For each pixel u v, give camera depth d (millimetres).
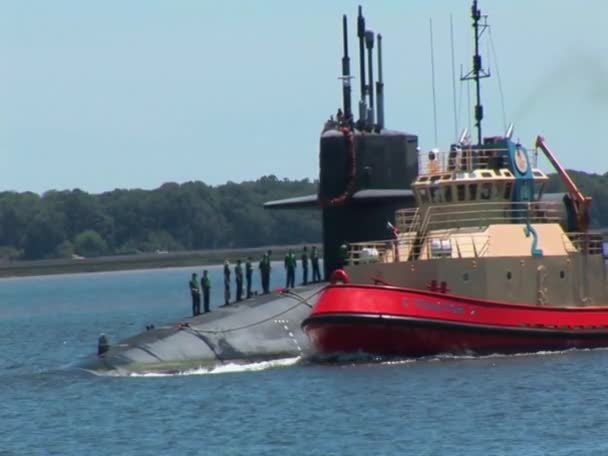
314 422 167500
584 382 186250
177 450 156875
